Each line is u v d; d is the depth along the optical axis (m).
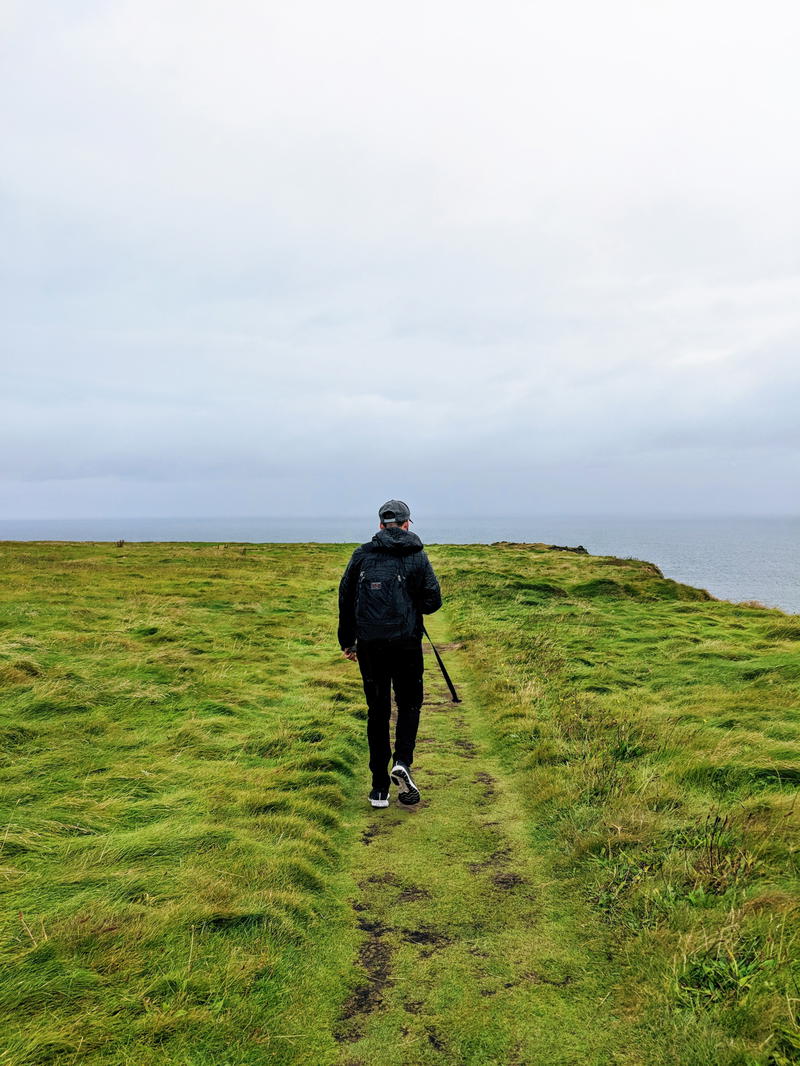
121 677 8.09
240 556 29.86
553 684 8.54
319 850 4.22
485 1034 2.69
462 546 41.91
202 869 3.75
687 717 6.85
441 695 8.69
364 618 5.04
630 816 4.44
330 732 6.74
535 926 3.49
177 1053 2.45
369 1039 2.66
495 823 4.85
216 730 6.61
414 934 3.43
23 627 10.91
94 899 3.37
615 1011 2.79
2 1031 2.45
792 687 7.61
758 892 3.39
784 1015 2.49
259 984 2.89
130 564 24.64
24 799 4.65
